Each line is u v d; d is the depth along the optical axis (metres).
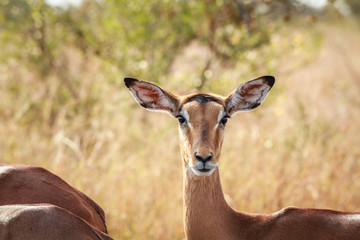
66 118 14.02
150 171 11.77
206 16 15.30
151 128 14.12
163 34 15.55
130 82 7.68
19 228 5.54
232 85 14.34
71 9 16.64
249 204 10.98
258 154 12.79
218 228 7.24
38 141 12.63
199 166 6.73
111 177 11.19
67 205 6.71
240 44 15.31
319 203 11.23
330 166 12.73
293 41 15.38
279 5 14.31
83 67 16.25
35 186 6.75
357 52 31.69
